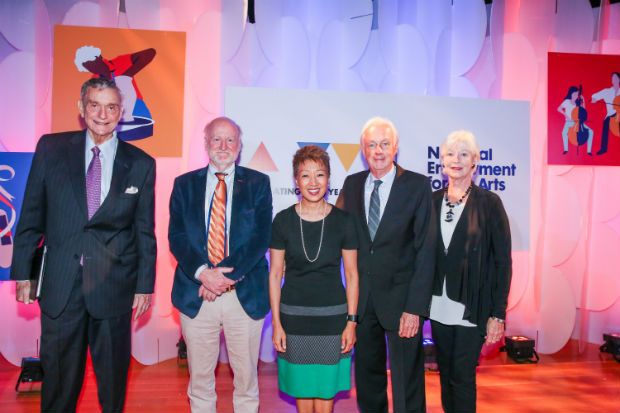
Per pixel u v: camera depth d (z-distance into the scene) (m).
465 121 3.28
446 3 3.53
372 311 2.13
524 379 3.02
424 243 2.04
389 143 2.11
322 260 1.96
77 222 1.81
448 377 2.12
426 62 3.50
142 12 3.21
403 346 2.07
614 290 3.73
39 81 3.20
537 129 3.62
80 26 3.05
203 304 2.00
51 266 1.80
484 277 2.05
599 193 3.75
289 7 3.41
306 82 3.42
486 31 3.60
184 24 3.30
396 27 3.50
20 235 1.80
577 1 3.65
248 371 2.04
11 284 3.15
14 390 2.73
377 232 2.08
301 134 3.10
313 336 1.94
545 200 3.63
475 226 2.05
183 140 3.31
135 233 1.97
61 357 1.81
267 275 2.11
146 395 2.67
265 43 3.38
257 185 2.10
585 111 3.54
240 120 3.03
